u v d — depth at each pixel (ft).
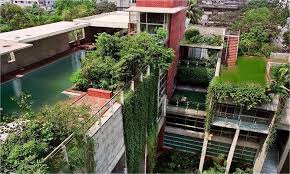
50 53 80.94
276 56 108.37
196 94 88.33
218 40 85.25
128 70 50.62
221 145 81.10
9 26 114.42
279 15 200.44
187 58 93.35
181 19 82.23
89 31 104.63
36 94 51.67
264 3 282.77
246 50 118.62
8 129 31.78
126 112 45.93
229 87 70.38
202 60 90.79
